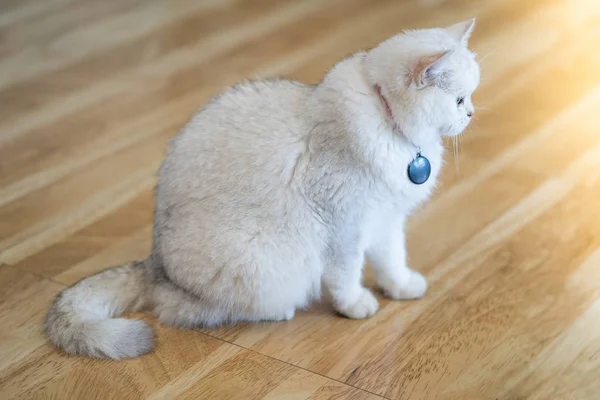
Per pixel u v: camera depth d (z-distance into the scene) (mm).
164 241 1723
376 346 1674
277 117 1642
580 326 1687
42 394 1586
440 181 2258
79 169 2441
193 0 3635
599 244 1948
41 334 1755
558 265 1887
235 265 1651
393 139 1586
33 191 2342
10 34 3393
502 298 1791
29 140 2615
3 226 2180
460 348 1649
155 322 1777
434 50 1530
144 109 2760
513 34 3074
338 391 1552
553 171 2270
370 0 3477
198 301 1720
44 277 1954
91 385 1603
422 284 1812
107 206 2252
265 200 1625
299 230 1635
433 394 1529
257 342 1708
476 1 3387
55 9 3623
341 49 3051
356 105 1569
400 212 1698
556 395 1510
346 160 1570
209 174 1664
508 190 2197
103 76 3006
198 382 1598
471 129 2492
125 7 3605
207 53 3121
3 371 1654
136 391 1582
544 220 2059
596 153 2334
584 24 3127
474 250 1965
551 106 2594
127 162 2459
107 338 1653
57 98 2871
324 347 1682
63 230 2152
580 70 2791
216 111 1718
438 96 1522
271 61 3010
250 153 1634
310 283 1730
